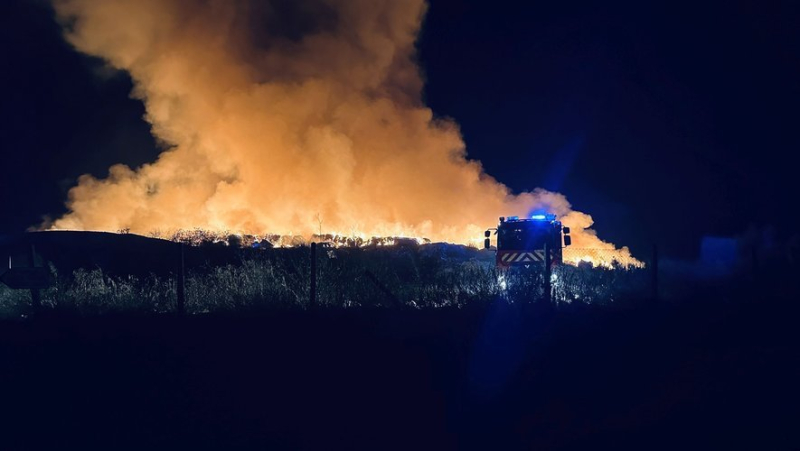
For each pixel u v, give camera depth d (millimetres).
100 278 16891
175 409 8883
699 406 8844
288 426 8297
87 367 10625
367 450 7535
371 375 10477
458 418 8586
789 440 7590
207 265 19891
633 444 7582
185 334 12758
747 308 16375
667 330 13859
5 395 9344
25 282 13969
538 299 16516
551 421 8438
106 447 7605
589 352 11977
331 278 16891
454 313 15141
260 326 13461
